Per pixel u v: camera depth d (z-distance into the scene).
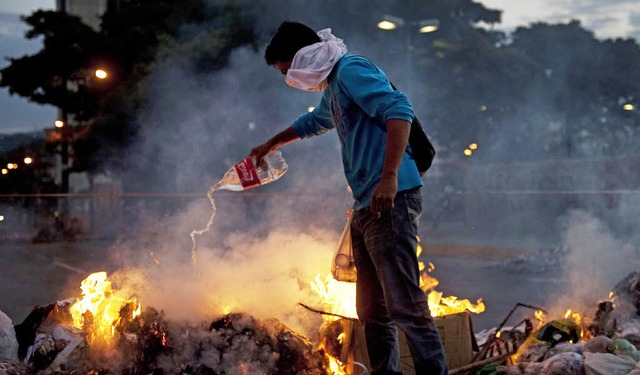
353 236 3.07
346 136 2.92
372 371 3.07
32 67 31.86
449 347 3.48
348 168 2.97
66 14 31.91
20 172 39.41
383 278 2.77
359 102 2.80
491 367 3.44
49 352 3.30
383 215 2.77
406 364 3.44
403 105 2.68
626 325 3.99
